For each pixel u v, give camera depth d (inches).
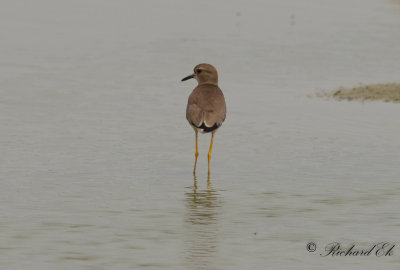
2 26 1481.3
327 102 887.1
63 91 930.7
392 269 392.8
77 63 1138.7
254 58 1214.3
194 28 1521.9
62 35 1405.0
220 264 396.2
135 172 589.3
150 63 1155.9
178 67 1128.8
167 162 621.9
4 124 749.9
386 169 598.5
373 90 951.0
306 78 1051.9
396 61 1207.6
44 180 561.6
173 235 442.3
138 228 454.9
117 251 414.3
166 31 1477.6
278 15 1731.1
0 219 470.0
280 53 1263.5
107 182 560.1
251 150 663.8
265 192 536.1
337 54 1263.5
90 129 735.7
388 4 1946.4
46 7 1775.3
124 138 701.9
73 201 511.2
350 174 584.1
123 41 1354.6
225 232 449.1
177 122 775.7
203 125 586.9
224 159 633.6
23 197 518.9
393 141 696.4
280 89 970.1
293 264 398.0
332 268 393.1
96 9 1768.0
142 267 390.3
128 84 989.8
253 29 1524.4
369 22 1641.2
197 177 577.3
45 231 447.5
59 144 674.2
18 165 601.9
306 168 602.5
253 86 988.6
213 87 613.9
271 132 732.0
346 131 737.6
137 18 1644.9
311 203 508.7
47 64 1121.4
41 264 393.4
